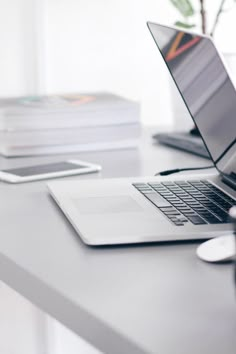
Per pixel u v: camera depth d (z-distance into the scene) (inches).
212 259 34.3
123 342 26.6
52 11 75.4
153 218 39.9
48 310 32.5
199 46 46.0
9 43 74.2
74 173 55.4
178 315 28.4
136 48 79.8
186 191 45.7
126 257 35.7
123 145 66.2
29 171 55.6
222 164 47.0
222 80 43.3
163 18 80.7
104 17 77.7
